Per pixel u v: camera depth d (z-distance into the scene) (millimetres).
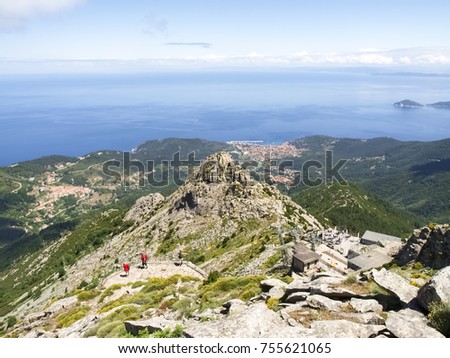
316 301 20781
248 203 125562
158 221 144625
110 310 40875
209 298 35000
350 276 23953
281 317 19812
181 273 65750
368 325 17859
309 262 59875
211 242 115125
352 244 92000
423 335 16781
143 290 50688
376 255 60406
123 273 65562
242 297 30406
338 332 17406
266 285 30422
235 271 76188
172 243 122375
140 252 126938
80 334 36625
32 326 47750
